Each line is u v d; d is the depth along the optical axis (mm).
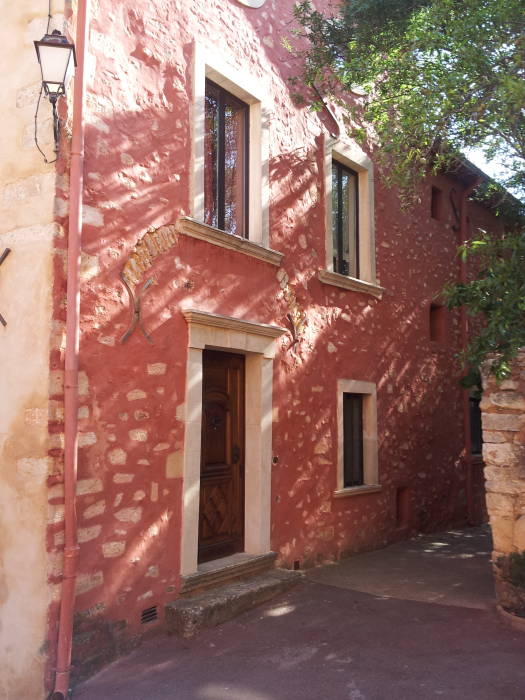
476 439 10977
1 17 4848
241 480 6180
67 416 4191
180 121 5387
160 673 4234
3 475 4359
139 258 4906
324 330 7301
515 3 5254
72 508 4145
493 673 4039
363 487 7730
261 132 6461
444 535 9180
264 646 4602
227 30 6102
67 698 3943
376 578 6449
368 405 8109
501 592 5219
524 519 5137
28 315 4355
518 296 5371
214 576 5359
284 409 6547
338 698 3820
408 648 4504
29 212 4438
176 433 5121
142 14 5137
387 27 6906
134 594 4656
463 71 5598
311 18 7223
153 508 4863
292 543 6516
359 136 7234
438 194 10367
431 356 9578
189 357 5266
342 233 8086
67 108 4398
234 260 5922
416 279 9344
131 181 4891
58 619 4062
